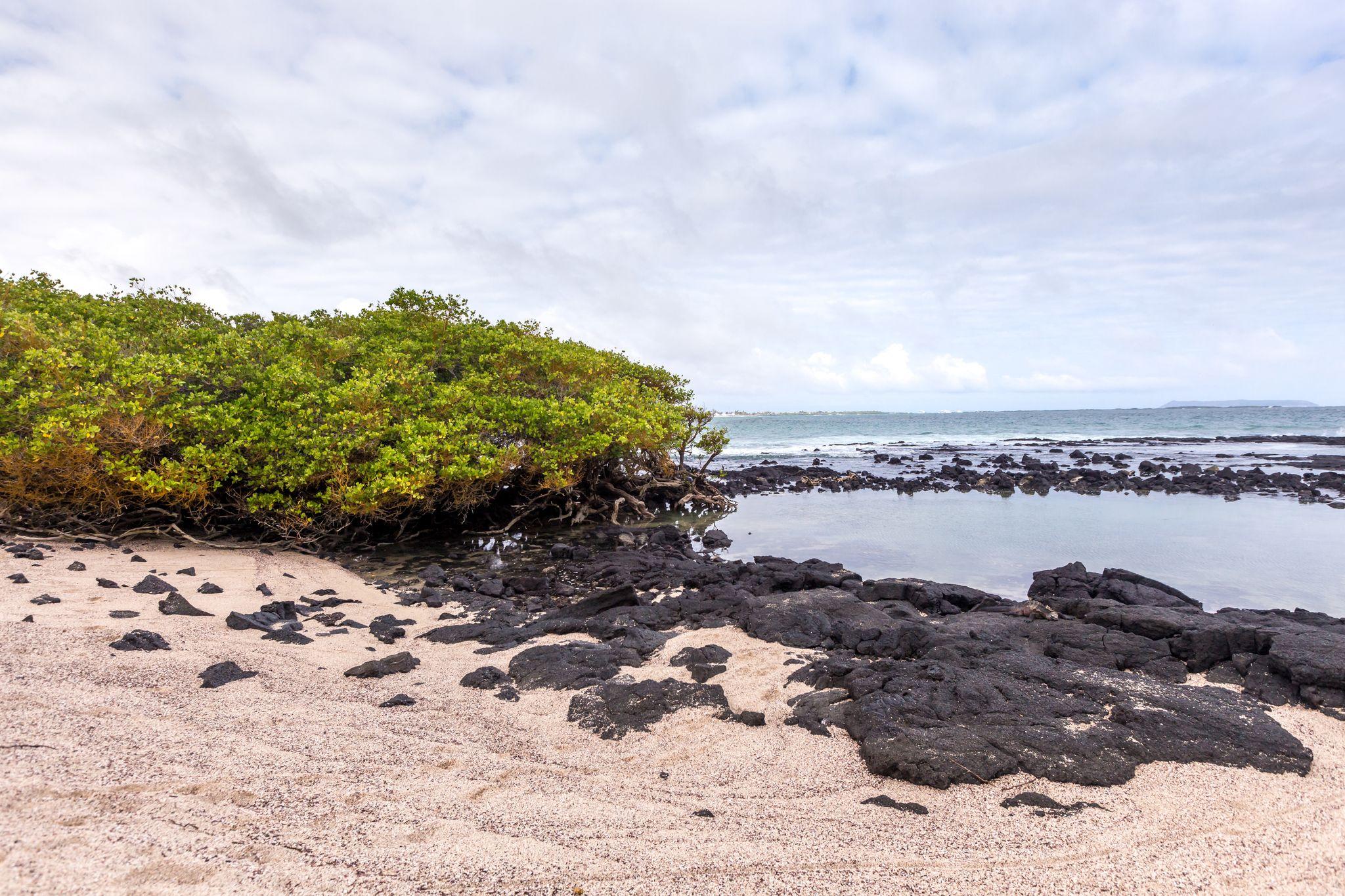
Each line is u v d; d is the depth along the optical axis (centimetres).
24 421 1391
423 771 568
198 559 1421
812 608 1118
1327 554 1705
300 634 926
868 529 2161
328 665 832
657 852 466
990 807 539
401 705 719
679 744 664
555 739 669
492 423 1973
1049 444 6731
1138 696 724
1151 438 7525
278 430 1571
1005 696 729
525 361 2316
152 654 765
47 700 583
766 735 683
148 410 1452
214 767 517
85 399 1418
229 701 668
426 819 487
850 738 673
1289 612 1100
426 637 994
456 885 410
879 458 5084
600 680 830
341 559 1656
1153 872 455
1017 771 591
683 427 2431
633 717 714
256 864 400
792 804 548
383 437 1714
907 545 1892
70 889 342
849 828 509
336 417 1606
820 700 753
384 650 928
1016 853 476
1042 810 533
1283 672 791
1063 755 608
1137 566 1582
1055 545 1858
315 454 1533
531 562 1672
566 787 566
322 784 519
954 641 899
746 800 556
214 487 1513
